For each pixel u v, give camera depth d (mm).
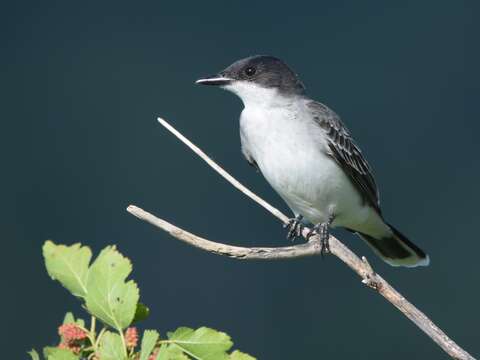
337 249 5781
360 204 8289
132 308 4137
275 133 7867
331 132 7930
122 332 4125
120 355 4078
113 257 4227
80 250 4277
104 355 4078
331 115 8039
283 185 8016
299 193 8031
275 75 8023
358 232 8773
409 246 8789
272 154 7910
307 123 7879
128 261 4223
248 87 8039
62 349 4098
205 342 4117
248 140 8039
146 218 5379
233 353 4125
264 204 6391
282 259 5609
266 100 7969
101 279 4184
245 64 8117
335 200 8094
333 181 7973
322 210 8164
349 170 8016
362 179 8164
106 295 4160
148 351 4016
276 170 7941
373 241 8906
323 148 7879
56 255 4266
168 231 5398
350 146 8047
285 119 7871
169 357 4020
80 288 4215
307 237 8062
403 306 5617
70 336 4137
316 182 7918
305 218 8367
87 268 4246
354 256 5797
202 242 5441
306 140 7840
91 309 4148
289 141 7840
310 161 7852
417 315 5574
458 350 5434
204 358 4105
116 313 4137
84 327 4227
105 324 4168
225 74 8164
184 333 4137
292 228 8219
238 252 5488
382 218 8555
